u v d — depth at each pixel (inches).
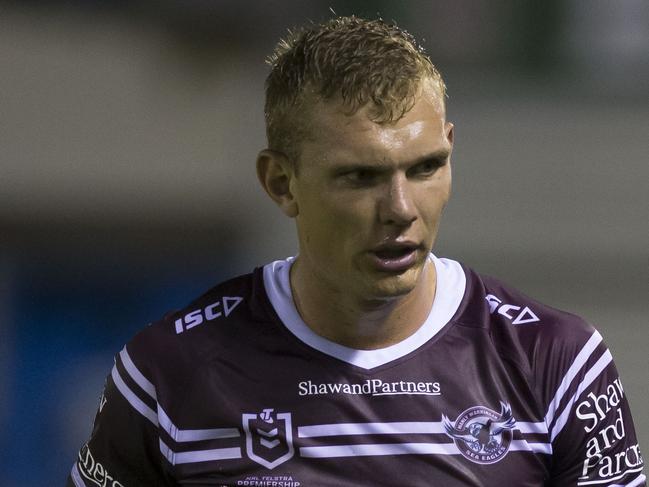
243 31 868.0
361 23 282.0
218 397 295.6
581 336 294.8
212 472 293.7
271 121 287.3
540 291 868.0
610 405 293.0
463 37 862.5
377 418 288.8
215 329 303.6
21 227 874.1
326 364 294.0
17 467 882.8
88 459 317.1
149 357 303.6
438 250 868.0
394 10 850.1
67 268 886.4
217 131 880.3
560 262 868.0
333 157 267.9
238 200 885.2
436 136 267.6
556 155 870.4
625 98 872.9
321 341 295.9
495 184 868.6
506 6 863.1
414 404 288.8
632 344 858.1
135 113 874.1
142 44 872.3
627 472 296.2
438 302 298.4
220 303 309.0
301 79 274.5
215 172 882.1
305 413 291.3
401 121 264.4
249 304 305.4
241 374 297.0
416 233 269.7
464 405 287.7
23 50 864.3
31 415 885.8
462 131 870.4
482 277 307.6
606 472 292.4
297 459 289.1
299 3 860.6
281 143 284.2
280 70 282.7
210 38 868.0
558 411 288.7
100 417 312.5
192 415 296.2
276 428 291.0
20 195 871.1
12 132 866.1
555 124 871.1
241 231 886.4
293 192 287.3
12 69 864.3
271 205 886.4
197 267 892.6
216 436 294.4
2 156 867.4
